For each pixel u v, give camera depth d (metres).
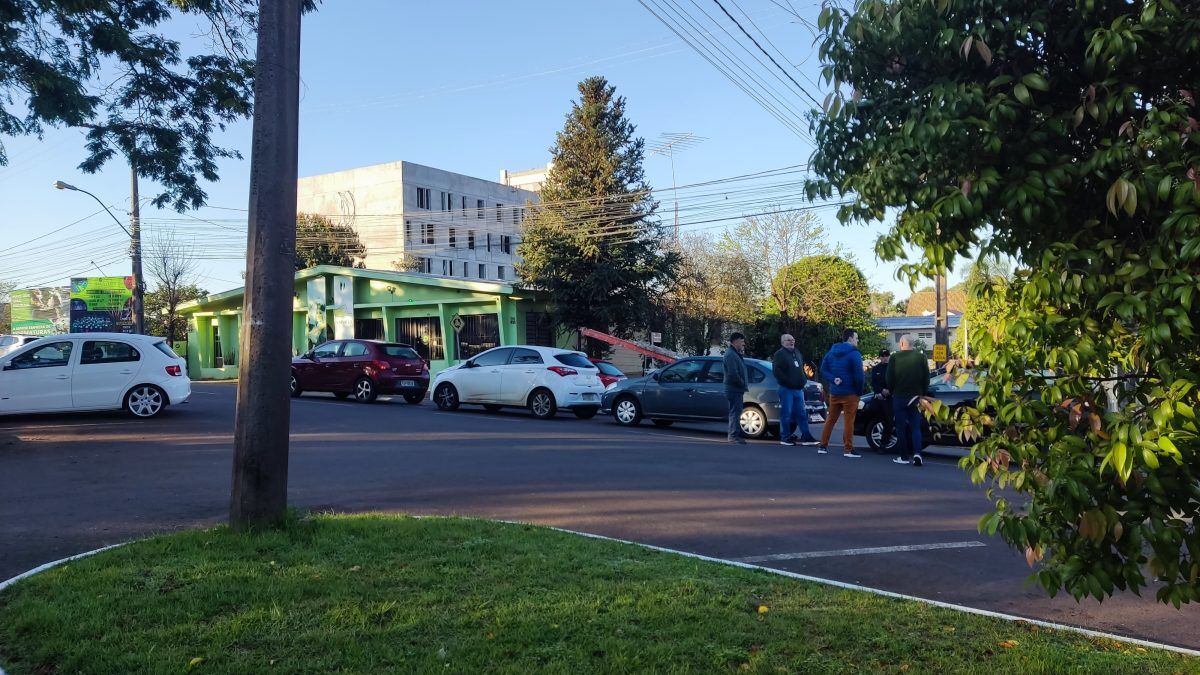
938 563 6.45
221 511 7.81
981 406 3.27
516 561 5.68
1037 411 3.03
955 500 8.95
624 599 4.89
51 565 5.53
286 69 6.26
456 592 4.98
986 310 3.25
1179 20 2.67
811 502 8.68
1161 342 2.64
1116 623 5.24
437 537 6.30
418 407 20.19
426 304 34.53
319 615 4.50
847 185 3.34
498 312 33.12
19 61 11.48
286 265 6.30
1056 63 3.03
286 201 6.29
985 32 2.90
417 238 66.50
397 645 4.12
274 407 6.28
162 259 44.88
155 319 47.34
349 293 35.88
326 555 5.69
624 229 33.34
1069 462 2.90
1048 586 3.11
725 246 40.38
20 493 8.66
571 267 33.53
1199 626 5.20
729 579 5.48
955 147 2.94
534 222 34.66
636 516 7.86
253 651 4.02
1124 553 2.89
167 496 8.52
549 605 4.75
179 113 12.90
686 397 16.08
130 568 5.29
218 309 40.03
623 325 34.12
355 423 15.56
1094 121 2.92
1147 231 2.92
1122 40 2.66
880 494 9.22
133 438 12.86
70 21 11.51
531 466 10.64
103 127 12.60
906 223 3.17
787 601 5.05
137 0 12.08
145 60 12.05
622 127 35.09
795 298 39.06
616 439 13.70
